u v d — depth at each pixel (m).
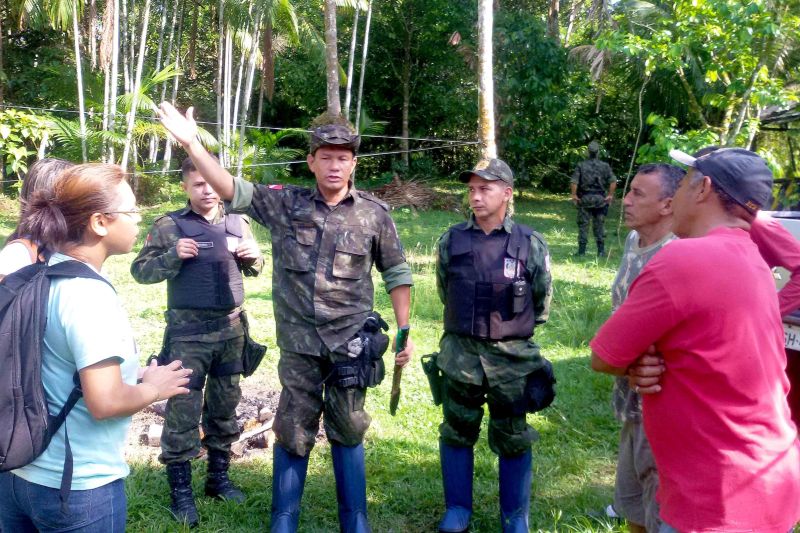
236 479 4.02
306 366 3.22
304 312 3.19
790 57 10.08
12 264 2.47
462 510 3.49
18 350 1.95
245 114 15.18
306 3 19.09
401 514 3.72
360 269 3.26
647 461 2.78
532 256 3.33
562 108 18.62
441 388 3.50
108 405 1.98
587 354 6.42
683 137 8.19
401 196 18.66
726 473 1.93
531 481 3.73
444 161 24.59
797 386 3.66
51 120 12.61
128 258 10.53
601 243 12.07
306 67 21.42
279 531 3.20
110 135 12.54
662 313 1.98
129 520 3.54
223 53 19.70
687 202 2.16
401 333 3.30
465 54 18.95
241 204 3.12
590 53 12.79
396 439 4.61
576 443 4.60
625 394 2.91
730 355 1.93
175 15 17.53
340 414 3.24
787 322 3.61
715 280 1.94
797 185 6.80
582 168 11.95
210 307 3.57
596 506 3.81
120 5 16.27
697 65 11.02
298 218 3.21
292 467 3.28
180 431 3.53
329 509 3.75
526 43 18.00
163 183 17.42
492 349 3.30
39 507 2.03
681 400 2.00
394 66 22.34
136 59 19.36
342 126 3.21
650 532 2.78
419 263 10.20
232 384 3.74
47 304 2.00
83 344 1.96
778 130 10.45
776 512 1.93
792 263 3.01
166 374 2.25
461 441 3.50
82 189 2.08
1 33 16.66
